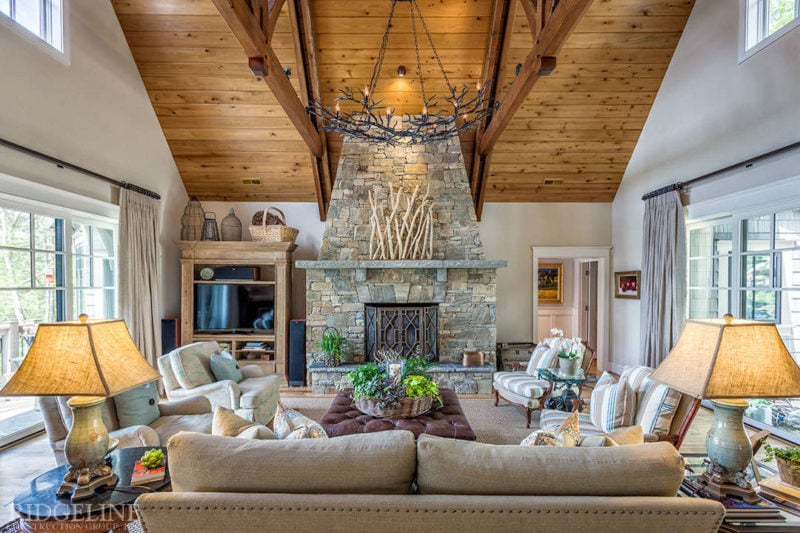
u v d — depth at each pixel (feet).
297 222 20.16
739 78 12.29
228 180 19.07
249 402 11.03
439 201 17.66
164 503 4.32
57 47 11.56
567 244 20.52
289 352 17.22
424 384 9.79
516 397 12.98
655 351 15.69
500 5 13.92
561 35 9.34
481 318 17.04
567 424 6.08
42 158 10.80
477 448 4.83
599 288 20.51
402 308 16.58
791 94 10.67
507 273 20.58
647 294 16.31
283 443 4.80
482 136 17.10
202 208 18.86
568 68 15.35
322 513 4.32
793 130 10.62
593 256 20.44
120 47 14.14
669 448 4.77
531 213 20.59
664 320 15.29
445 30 14.67
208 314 17.67
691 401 8.10
